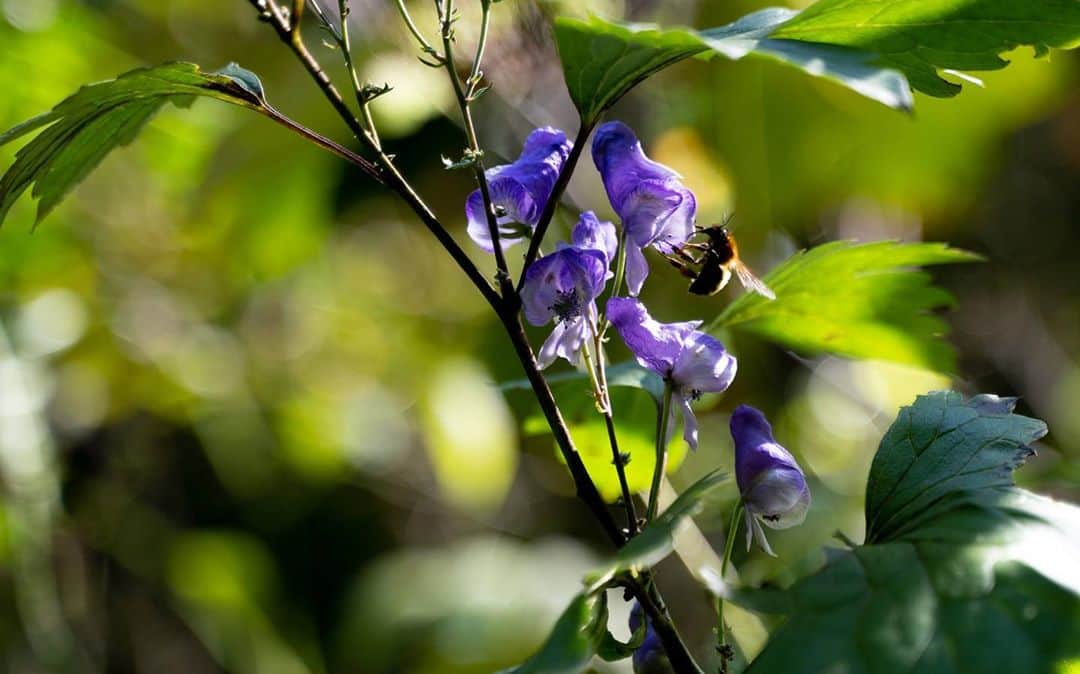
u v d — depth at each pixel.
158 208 1.34
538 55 1.15
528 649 1.27
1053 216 1.76
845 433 1.42
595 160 0.74
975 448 0.72
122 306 1.37
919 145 1.32
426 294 1.47
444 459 1.28
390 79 1.13
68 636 1.33
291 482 1.56
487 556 1.36
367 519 1.60
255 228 1.27
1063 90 1.39
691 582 1.35
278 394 1.45
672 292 1.26
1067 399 1.76
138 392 1.39
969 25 0.71
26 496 1.25
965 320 1.77
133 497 1.50
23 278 1.31
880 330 0.82
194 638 1.57
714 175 1.31
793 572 0.71
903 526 0.71
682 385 0.73
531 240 0.72
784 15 0.72
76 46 1.23
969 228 1.70
